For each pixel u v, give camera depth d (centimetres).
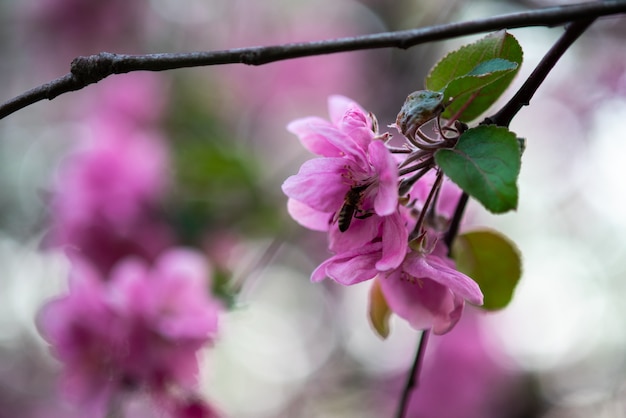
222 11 125
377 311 52
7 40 126
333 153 50
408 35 50
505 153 46
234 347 125
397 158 49
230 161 85
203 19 124
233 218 86
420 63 111
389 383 121
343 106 51
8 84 128
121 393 62
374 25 126
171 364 62
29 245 119
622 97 109
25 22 124
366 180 48
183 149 88
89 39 122
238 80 112
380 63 119
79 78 49
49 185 86
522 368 122
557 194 119
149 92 94
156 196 84
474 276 54
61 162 84
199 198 86
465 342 119
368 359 125
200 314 63
